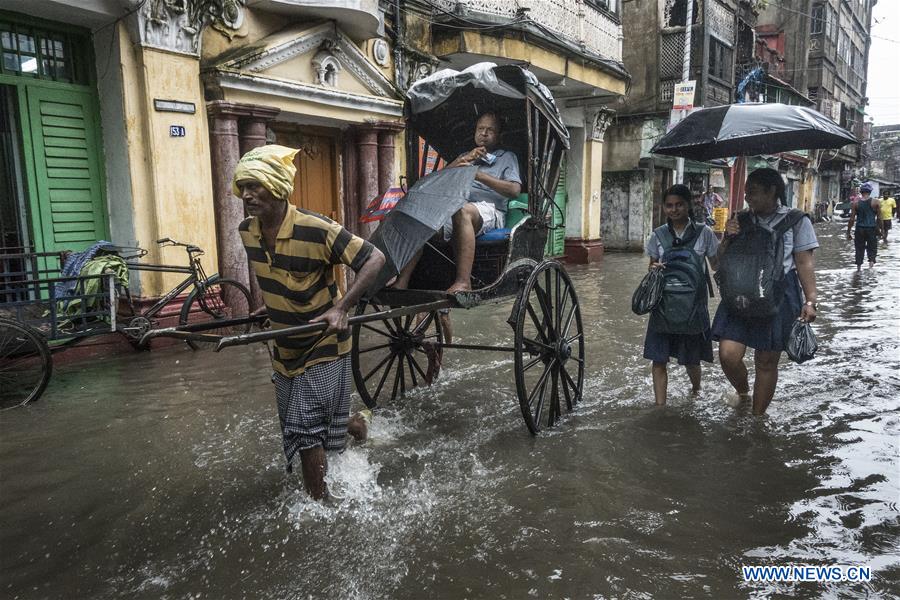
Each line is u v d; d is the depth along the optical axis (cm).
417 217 387
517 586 254
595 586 253
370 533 294
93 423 448
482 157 441
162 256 696
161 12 665
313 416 308
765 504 318
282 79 787
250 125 772
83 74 681
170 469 370
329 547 283
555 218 1495
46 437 421
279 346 311
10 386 527
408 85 1002
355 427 388
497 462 373
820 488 335
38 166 647
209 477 358
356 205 953
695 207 2225
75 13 632
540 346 426
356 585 255
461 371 578
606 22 1398
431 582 257
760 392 435
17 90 629
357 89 907
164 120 686
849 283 1066
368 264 293
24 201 645
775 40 3466
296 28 807
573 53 1215
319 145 923
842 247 1792
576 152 1541
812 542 284
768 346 419
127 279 615
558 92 1391
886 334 685
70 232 677
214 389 528
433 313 527
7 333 485
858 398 476
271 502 326
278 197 282
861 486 337
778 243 406
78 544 290
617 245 1959
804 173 3581
